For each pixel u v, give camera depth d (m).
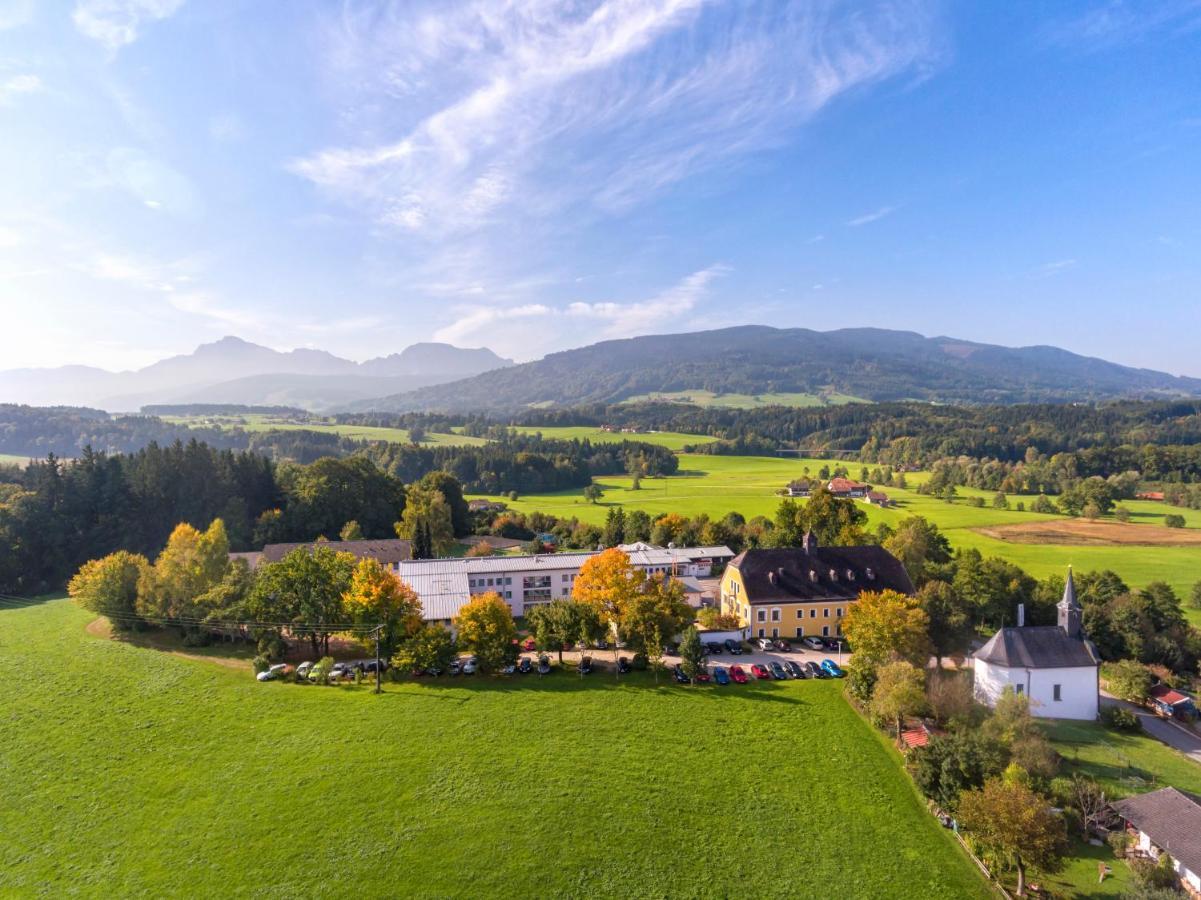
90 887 42.00
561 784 53.44
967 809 46.28
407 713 64.75
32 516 120.19
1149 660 84.94
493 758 56.94
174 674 72.12
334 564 82.00
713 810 50.94
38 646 80.50
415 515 143.38
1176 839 44.97
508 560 111.62
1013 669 70.94
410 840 46.50
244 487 151.00
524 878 43.34
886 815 51.00
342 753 57.19
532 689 71.69
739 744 60.84
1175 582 122.38
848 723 65.62
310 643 81.69
